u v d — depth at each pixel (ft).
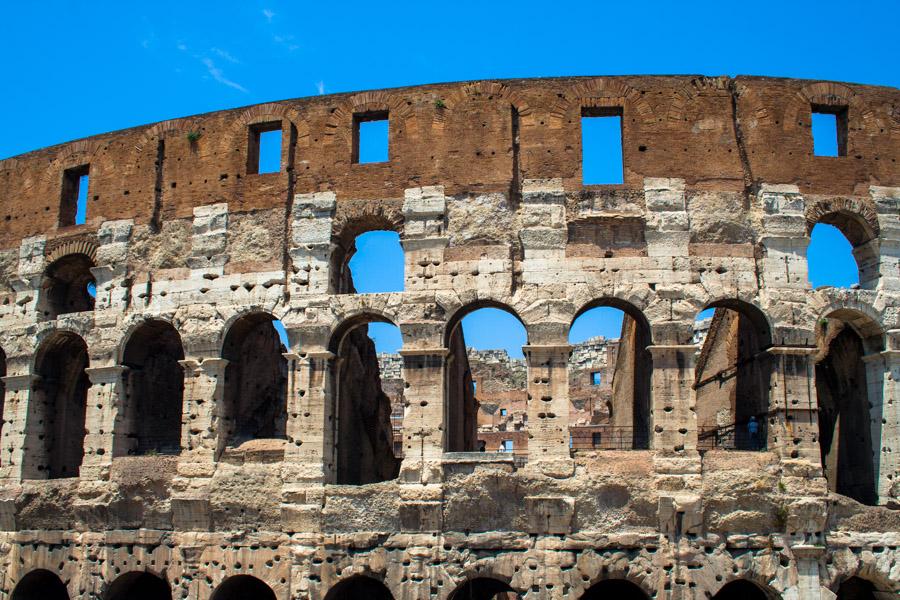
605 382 309.63
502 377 311.68
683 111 143.23
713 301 135.95
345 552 132.26
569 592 127.34
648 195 139.44
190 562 137.39
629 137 142.31
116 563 142.31
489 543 129.59
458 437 172.55
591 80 144.97
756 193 140.36
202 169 152.46
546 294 136.46
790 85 145.28
